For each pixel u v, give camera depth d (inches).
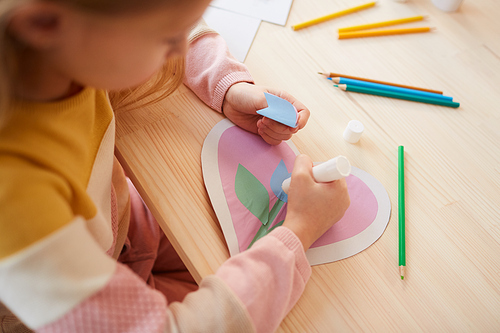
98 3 10.4
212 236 19.9
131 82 14.4
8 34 10.6
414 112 27.0
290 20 30.5
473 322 19.2
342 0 32.7
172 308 15.9
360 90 27.2
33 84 13.1
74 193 15.0
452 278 20.4
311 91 26.8
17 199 11.8
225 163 22.2
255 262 17.8
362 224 21.7
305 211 19.9
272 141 23.5
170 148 22.2
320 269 20.0
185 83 25.6
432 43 31.2
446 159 25.0
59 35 11.1
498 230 22.3
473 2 34.8
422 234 21.7
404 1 33.6
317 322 18.4
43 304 12.3
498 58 31.1
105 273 13.7
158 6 11.2
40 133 13.6
